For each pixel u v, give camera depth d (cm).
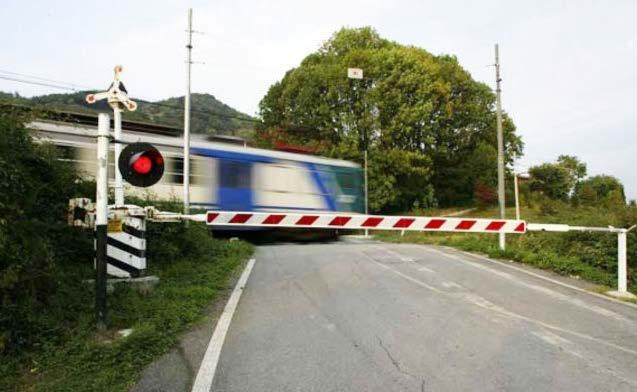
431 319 596
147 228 888
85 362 428
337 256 1270
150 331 492
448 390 378
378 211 3734
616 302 744
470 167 4722
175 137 1574
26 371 411
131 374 407
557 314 641
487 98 4878
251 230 1902
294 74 3641
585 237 1170
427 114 3462
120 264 693
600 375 416
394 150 3422
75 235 733
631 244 1096
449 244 1720
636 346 505
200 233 1118
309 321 582
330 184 2027
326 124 3469
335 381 395
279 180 1825
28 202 579
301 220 763
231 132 4184
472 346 490
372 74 3441
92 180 843
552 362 447
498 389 382
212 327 555
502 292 784
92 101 699
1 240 483
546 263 1090
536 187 6394
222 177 1648
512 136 5309
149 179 569
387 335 524
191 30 1733
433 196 4256
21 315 466
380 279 885
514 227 865
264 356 454
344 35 3847
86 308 557
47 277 542
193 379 398
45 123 1199
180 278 805
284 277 910
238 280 876
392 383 391
